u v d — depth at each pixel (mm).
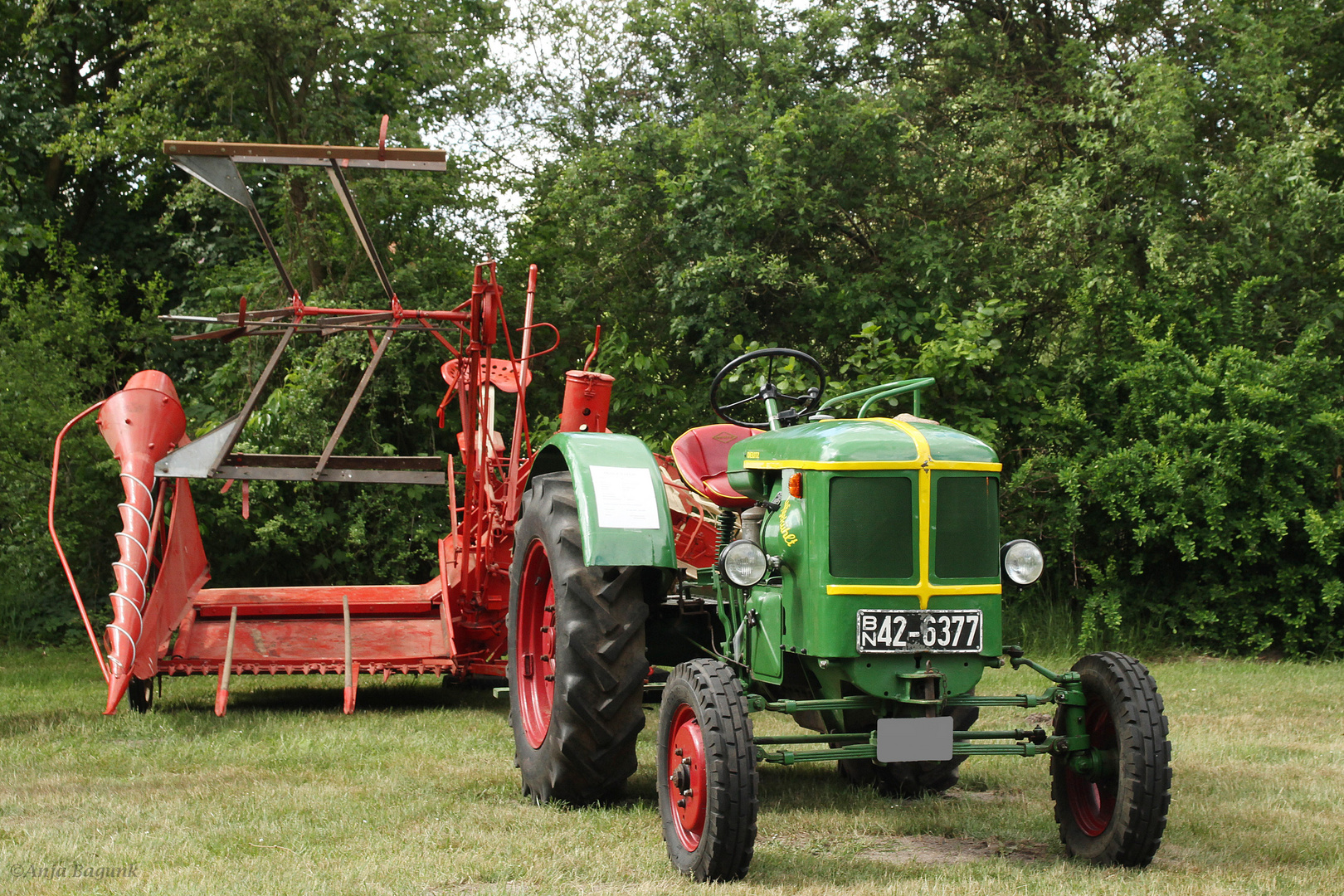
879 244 10906
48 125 12742
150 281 12688
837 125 10555
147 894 3346
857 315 10438
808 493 3887
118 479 10641
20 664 9359
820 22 11328
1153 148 9734
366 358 10625
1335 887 3471
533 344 11969
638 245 11242
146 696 6672
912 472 3805
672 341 11617
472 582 6957
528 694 5008
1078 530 9641
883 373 9617
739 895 3377
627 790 4867
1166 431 9336
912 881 3518
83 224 14039
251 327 6344
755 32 11242
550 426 10797
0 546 10047
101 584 11062
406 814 4324
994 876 3607
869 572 3768
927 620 3748
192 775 5012
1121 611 9609
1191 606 9438
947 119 11836
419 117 12117
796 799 4754
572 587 4391
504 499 6664
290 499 10672
